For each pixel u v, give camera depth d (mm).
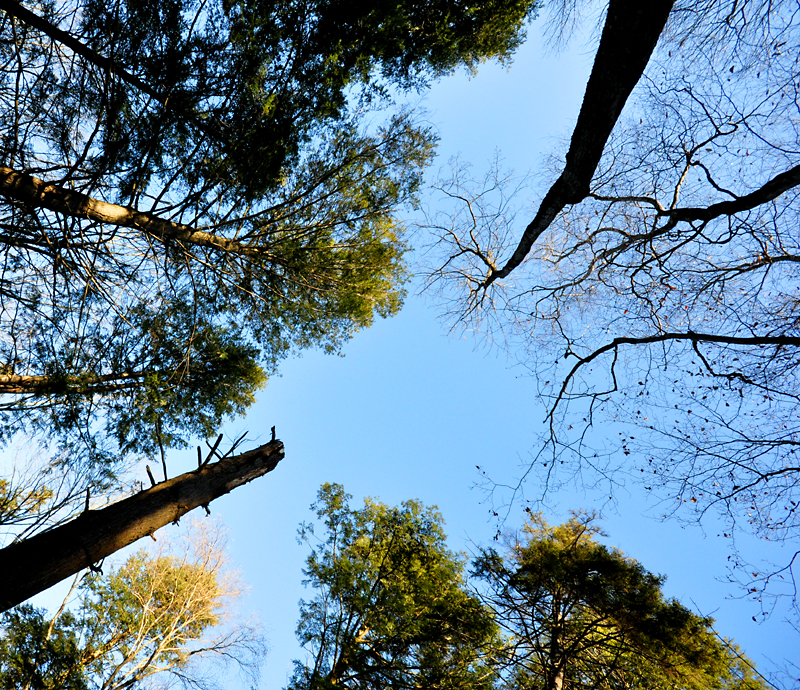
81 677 7531
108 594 9430
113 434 5586
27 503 6113
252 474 5012
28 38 3873
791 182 3680
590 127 2953
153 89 3908
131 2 3531
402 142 5645
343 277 6227
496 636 5793
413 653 5855
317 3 4023
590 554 6301
